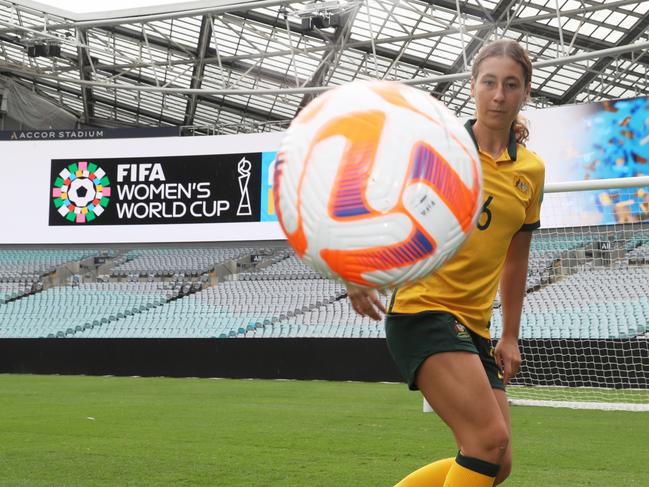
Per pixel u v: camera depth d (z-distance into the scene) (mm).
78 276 21594
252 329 16984
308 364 14047
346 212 1571
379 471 4516
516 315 2494
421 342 2061
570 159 16906
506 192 2207
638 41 21391
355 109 1638
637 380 11344
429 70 25125
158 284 20281
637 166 16219
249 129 33812
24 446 5559
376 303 2004
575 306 14688
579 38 21562
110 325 18047
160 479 4250
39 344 15672
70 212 20203
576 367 11664
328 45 22703
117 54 25953
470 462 1957
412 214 1572
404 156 1590
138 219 19891
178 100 30766
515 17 20484
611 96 26156
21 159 20469
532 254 16062
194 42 24281
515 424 7172
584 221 16281
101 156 20203
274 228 19172
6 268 21812
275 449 5441
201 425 6922
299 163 1633
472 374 1992
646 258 15219
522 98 2145
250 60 25344
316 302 18109
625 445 5766
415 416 7727
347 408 8617
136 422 7148
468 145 1716
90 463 4793
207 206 19578
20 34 23516
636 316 14008
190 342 14859
